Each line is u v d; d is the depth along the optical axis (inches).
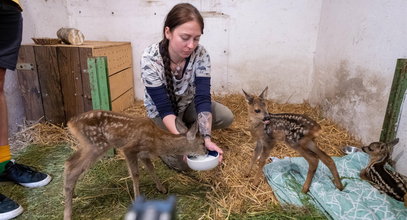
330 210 82.9
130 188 97.1
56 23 162.1
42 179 97.7
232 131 138.1
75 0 170.4
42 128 134.0
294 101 181.9
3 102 89.3
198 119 94.2
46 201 90.2
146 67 91.7
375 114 116.1
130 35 173.9
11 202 83.7
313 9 165.0
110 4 169.8
